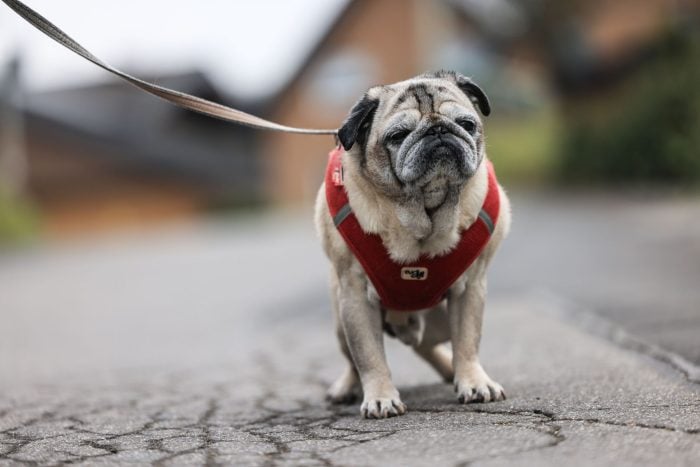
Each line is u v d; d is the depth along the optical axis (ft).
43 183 138.10
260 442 13.65
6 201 109.70
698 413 13.08
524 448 11.72
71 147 136.67
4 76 126.72
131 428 15.70
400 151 14.55
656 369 17.24
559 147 105.81
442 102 15.08
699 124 86.63
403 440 12.80
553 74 118.62
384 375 15.58
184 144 149.89
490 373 18.93
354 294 15.76
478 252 15.47
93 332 35.86
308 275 50.06
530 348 21.83
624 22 117.08
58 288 55.72
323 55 139.85
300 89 142.10
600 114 106.32
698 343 19.40
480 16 134.92
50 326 38.42
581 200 83.56
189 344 30.66
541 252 46.70
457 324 16.16
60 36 15.25
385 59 136.67
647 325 22.77
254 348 27.99
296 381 21.24
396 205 14.99
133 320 38.81
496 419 13.84
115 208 141.59
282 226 101.76
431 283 15.48
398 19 135.23
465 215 15.29
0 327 39.01
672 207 64.23
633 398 14.57
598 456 11.10
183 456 12.84
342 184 15.49
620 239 48.06
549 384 16.74
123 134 141.28
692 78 87.66
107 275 61.62
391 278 15.33
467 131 15.08
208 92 154.71
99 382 23.00
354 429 14.16
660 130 88.94
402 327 17.01
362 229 15.19
